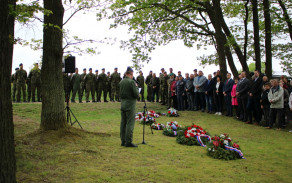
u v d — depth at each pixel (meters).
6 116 3.05
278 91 9.90
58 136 6.43
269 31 15.88
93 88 17.55
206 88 13.84
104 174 4.26
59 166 4.59
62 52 6.79
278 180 4.34
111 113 13.66
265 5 15.51
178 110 15.30
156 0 14.38
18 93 15.48
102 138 7.19
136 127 10.06
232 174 4.58
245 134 8.97
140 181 4.03
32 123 9.53
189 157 5.66
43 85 6.83
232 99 12.41
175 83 15.66
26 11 4.72
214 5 14.79
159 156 5.61
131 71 6.68
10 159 3.08
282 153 6.31
